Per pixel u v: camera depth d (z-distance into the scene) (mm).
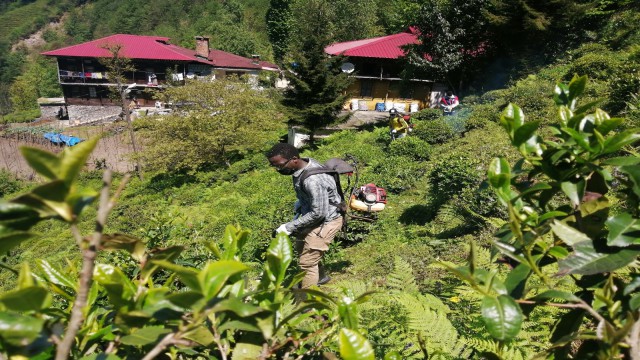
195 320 712
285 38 58562
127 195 20266
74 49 39812
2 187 27281
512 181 1087
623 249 862
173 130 20891
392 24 40719
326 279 4211
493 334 754
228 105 21234
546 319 2307
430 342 2154
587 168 981
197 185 19000
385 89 29562
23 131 39719
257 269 4676
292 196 12781
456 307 3125
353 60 29141
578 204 960
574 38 20812
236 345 930
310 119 20062
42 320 642
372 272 5785
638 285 866
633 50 15477
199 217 13445
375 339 2396
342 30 41406
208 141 20047
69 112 41219
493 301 785
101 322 932
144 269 806
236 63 44438
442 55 22891
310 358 1135
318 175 3535
